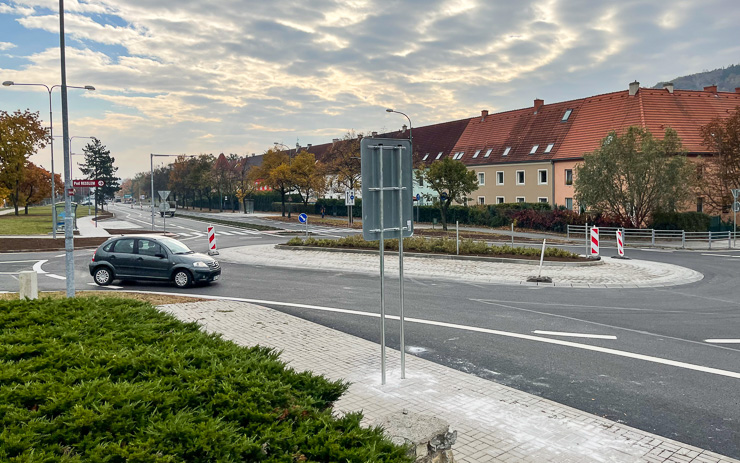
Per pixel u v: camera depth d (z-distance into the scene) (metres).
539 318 11.72
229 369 4.70
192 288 15.88
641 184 33.53
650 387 7.44
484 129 58.69
